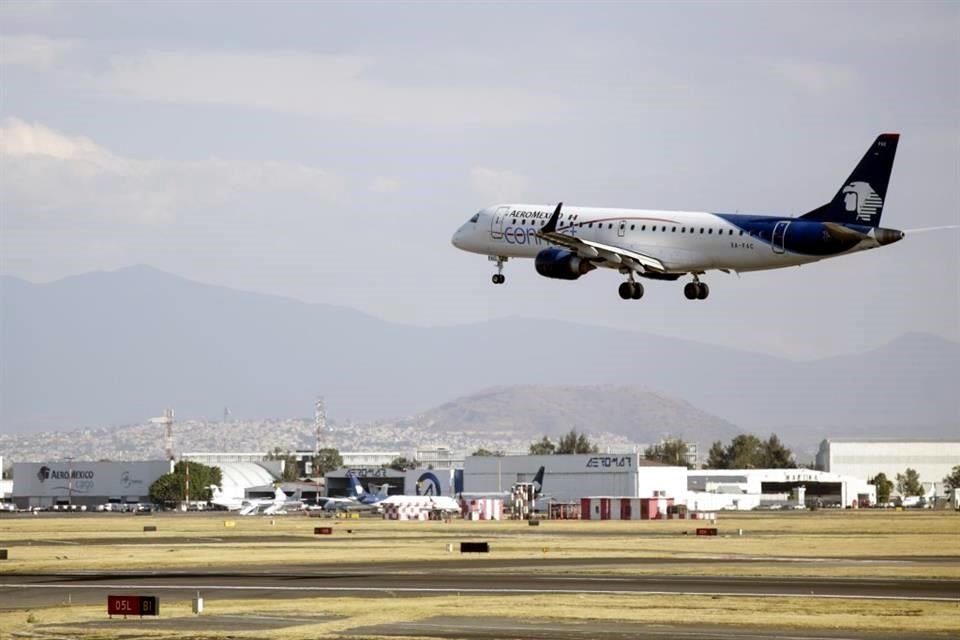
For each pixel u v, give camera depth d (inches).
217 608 5600.4
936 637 4714.6
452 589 6422.2
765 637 4685.0
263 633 4810.5
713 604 5654.5
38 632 4884.4
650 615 5265.8
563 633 4773.6
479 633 4783.5
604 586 6550.2
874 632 4825.3
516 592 6240.2
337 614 5369.1
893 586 6535.4
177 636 4746.6
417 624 5044.3
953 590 6314.0
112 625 5078.7
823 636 4722.0
